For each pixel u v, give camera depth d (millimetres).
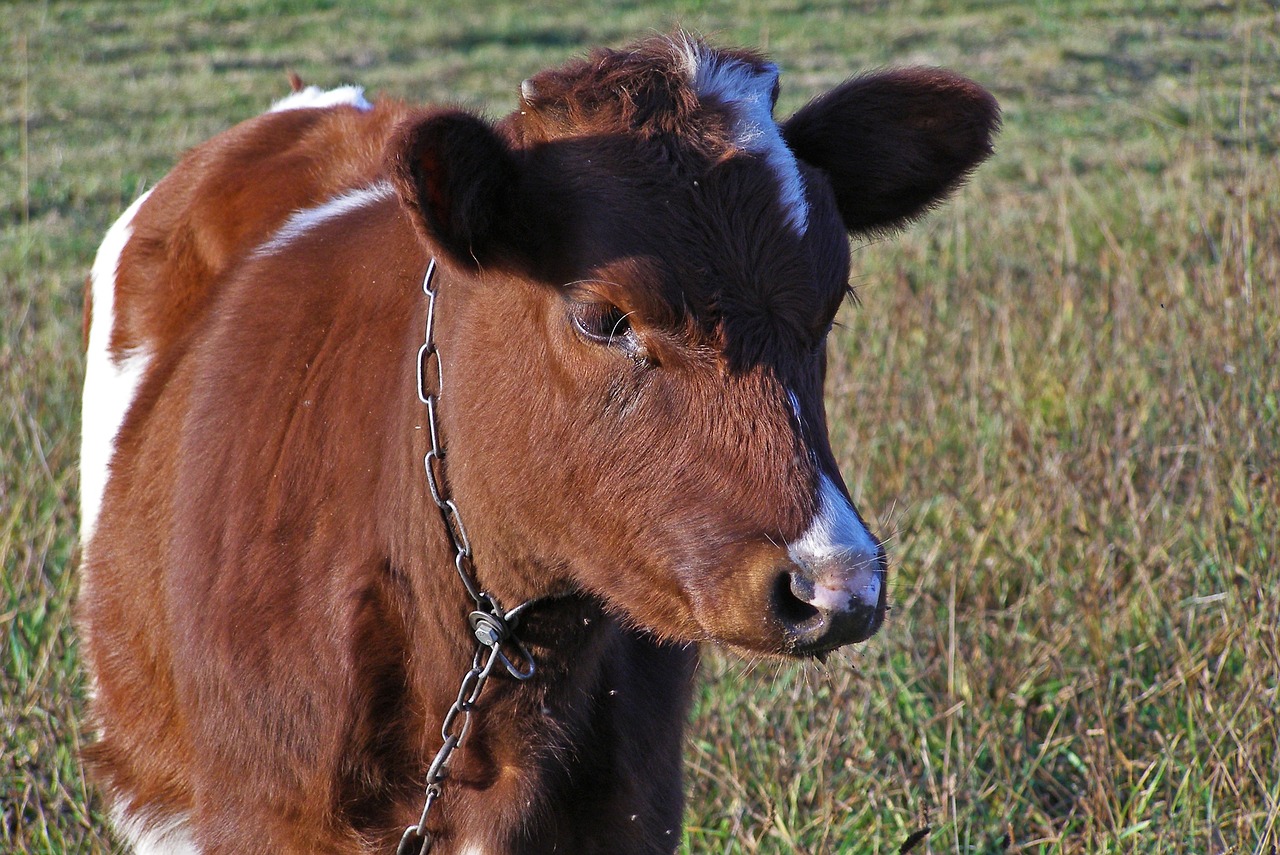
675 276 3543
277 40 21266
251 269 5074
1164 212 10750
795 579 3449
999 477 8008
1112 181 13156
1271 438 7578
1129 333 9062
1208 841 5605
